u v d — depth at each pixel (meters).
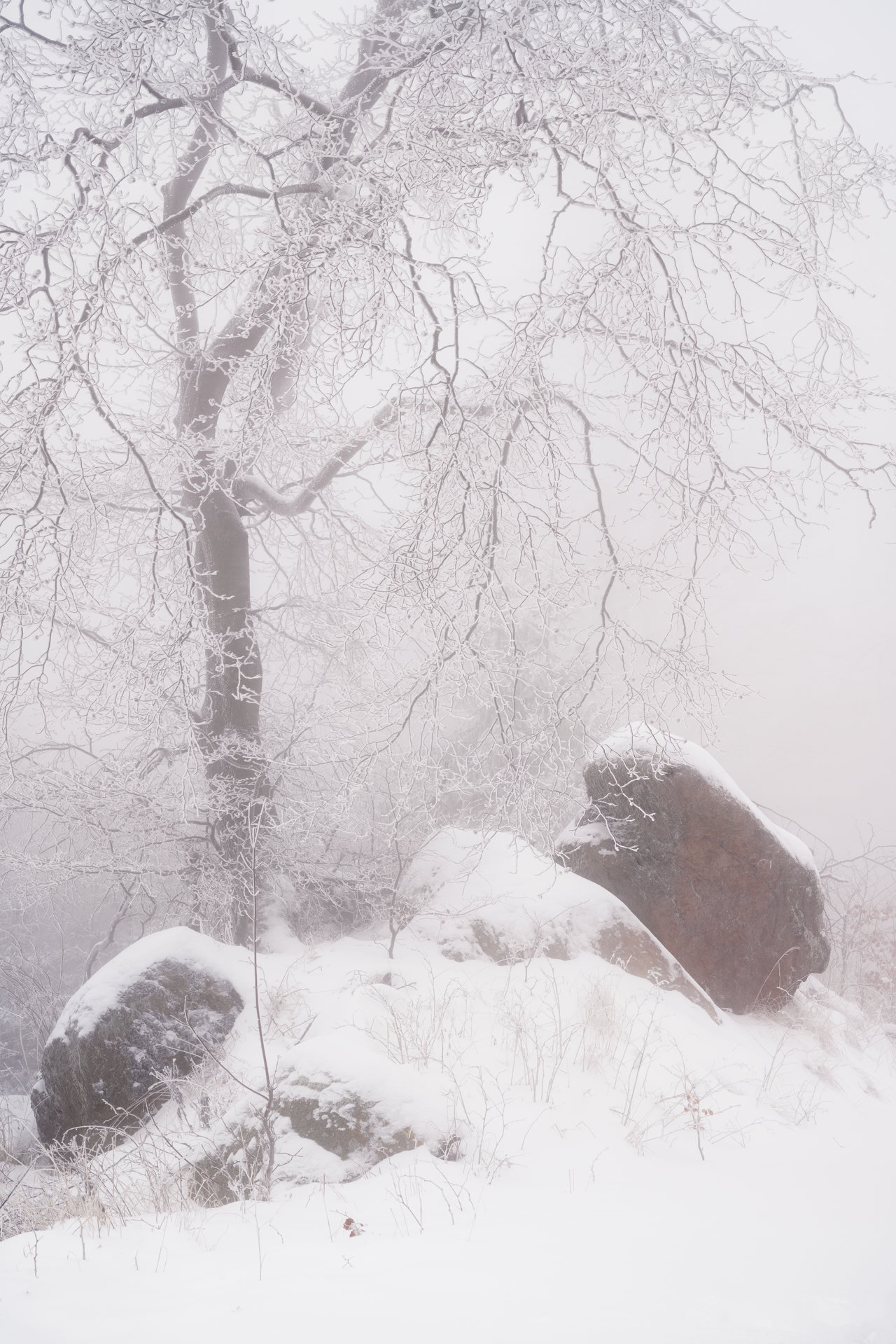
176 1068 6.07
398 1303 2.52
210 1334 2.37
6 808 7.88
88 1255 3.22
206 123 6.65
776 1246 2.88
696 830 8.00
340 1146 4.23
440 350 5.64
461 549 6.18
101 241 5.61
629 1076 5.49
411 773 6.86
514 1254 2.93
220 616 8.30
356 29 7.20
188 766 7.31
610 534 6.84
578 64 5.68
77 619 6.99
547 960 6.96
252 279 6.89
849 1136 5.26
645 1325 2.25
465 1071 5.21
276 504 8.69
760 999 8.12
